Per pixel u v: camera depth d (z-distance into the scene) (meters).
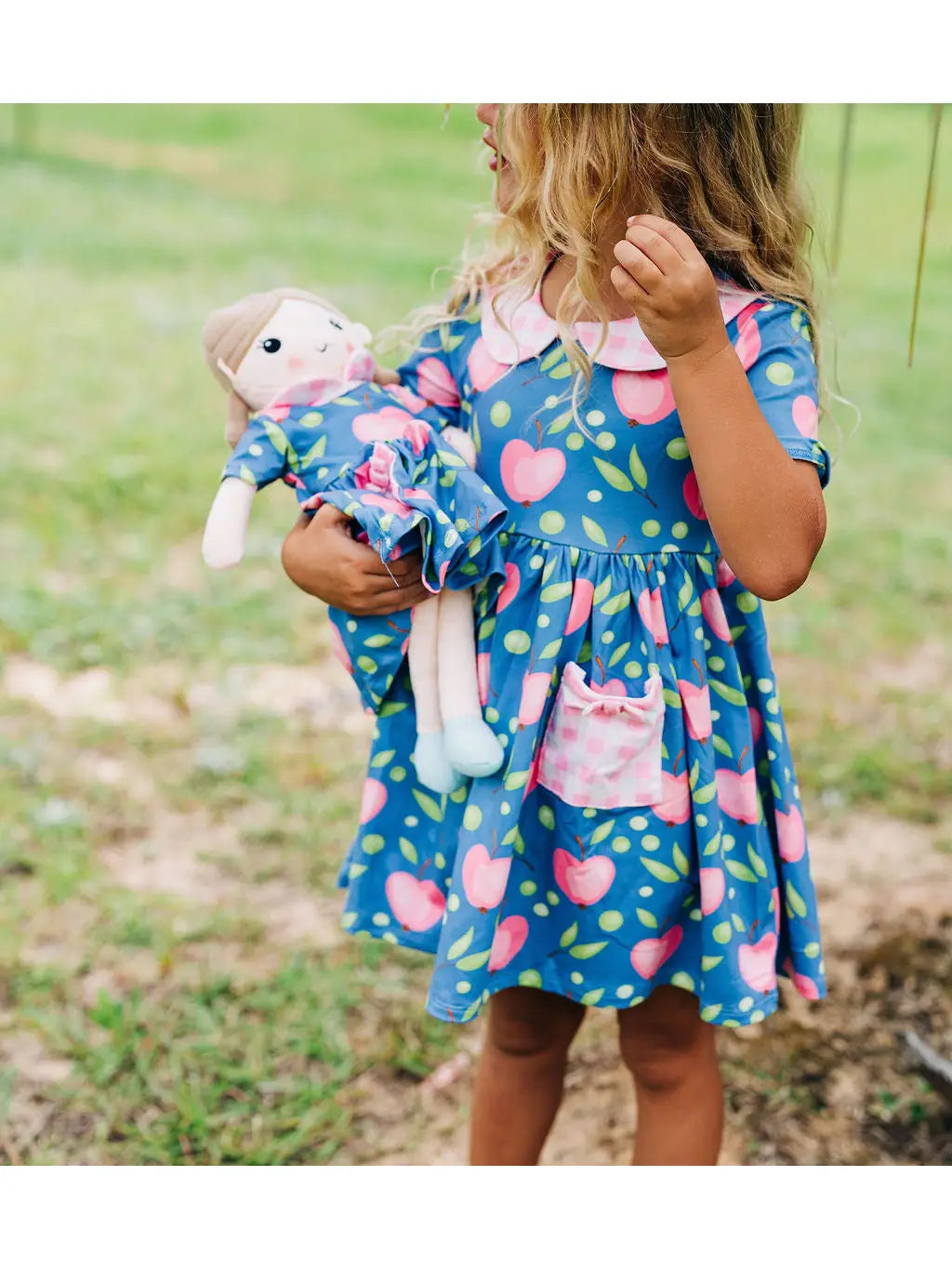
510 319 1.65
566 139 1.53
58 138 11.22
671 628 1.59
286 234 8.70
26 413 5.26
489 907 1.59
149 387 5.71
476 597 1.66
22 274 7.30
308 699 3.46
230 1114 2.19
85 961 2.50
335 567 1.59
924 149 10.91
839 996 2.48
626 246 1.38
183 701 3.36
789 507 1.43
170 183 10.05
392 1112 2.22
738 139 1.56
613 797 1.60
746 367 1.52
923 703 3.52
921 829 2.97
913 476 5.12
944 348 6.89
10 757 3.12
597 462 1.57
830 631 3.90
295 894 2.72
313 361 1.68
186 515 4.47
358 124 12.53
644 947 1.65
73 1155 2.10
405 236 8.95
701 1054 1.82
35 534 4.24
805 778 3.13
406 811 1.76
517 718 1.60
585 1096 2.29
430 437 1.61
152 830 2.90
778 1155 2.15
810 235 1.68
